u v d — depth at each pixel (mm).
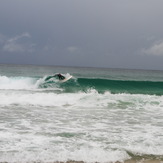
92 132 9164
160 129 9820
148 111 13453
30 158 6625
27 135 8500
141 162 6754
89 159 6785
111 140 8305
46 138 8273
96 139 8367
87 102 15094
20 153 6887
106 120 11117
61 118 11203
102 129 9617
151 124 10586
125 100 16062
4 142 7695
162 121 11172
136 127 10055
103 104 14828
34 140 8016
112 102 15398
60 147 7477
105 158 6875
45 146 7508
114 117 11766
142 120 11297
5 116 11164
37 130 9156
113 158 6895
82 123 10445
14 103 14055
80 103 14805
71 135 8711
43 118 11070
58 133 8891
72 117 11469
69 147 7512
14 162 6371
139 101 15953
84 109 13391
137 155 7176
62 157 6797
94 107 13992
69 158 6770
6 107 13094
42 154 6906
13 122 10164
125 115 12281
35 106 13664
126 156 7047
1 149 7109
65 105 14219
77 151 7195
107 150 7387
